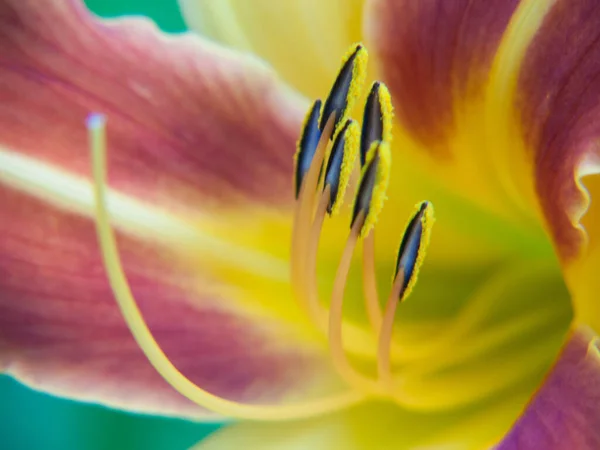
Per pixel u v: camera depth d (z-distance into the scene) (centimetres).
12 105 16
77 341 16
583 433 15
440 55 16
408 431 16
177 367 16
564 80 15
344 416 16
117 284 15
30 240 16
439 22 16
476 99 16
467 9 16
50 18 16
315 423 16
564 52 15
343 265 16
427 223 16
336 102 16
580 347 15
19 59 16
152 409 16
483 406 16
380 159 16
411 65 16
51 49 16
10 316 16
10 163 16
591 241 15
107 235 15
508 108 15
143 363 16
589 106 15
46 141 16
